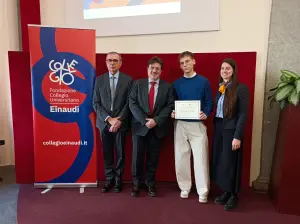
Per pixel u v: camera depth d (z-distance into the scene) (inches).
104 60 109.2
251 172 111.9
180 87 94.3
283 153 88.7
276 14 100.4
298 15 98.6
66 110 102.8
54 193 103.0
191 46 113.4
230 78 87.4
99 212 88.0
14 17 131.0
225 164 87.7
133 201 96.2
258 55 106.3
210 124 108.0
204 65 106.4
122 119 96.2
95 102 99.4
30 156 112.8
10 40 131.1
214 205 93.6
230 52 104.6
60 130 103.8
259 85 107.1
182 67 93.0
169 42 115.5
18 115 110.3
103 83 98.5
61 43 99.4
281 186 88.5
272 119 104.8
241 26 107.3
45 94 101.2
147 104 94.6
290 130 86.0
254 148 110.3
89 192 103.8
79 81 101.8
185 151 95.7
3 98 133.7
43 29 98.0
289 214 88.3
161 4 114.1
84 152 105.8
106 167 104.5
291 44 100.4
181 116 92.5
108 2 120.2
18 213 87.6
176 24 113.1
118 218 84.3
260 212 89.4
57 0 125.5
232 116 86.3
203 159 93.0
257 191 107.1
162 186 110.7
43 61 99.5
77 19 124.0
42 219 83.7
